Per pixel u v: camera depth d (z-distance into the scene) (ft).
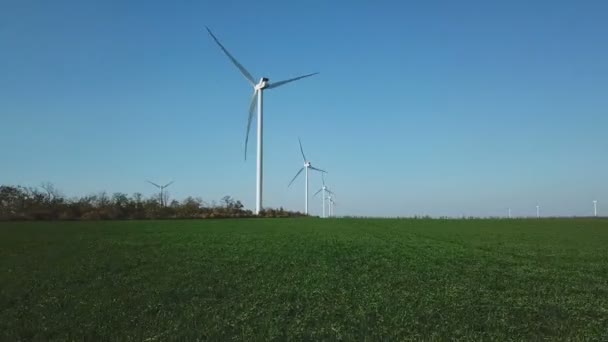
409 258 100.63
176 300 60.13
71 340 43.57
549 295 63.36
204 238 147.02
